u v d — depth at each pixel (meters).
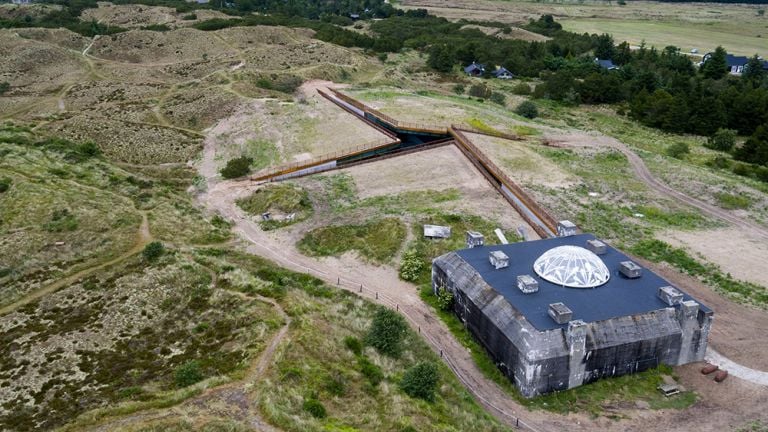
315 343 40.06
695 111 113.81
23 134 89.19
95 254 57.16
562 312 40.12
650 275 47.31
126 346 42.00
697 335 42.50
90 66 133.38
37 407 35.16
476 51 164.00
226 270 53.44
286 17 183.62
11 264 54.47
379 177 79.56
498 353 42.97
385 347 42.78
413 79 145.88
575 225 60.44
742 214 69.31
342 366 38.62
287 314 44.41
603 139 97.31
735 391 40.25
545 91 135.62
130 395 34.94
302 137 93.56
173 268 53.44
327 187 76.44
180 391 33.91
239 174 82.62
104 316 46.03
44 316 46.59
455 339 46.97
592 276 45.62
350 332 44.31
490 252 50.81
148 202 71.19
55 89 118.62
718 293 52.34
